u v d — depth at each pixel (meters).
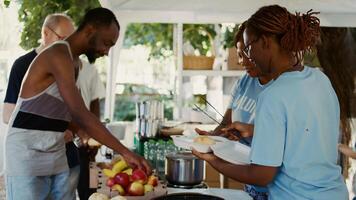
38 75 1.92
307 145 1.32
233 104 2.27
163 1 3.63
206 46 5.30
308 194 1.34
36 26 4.01
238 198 1.86
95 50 1.99
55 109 1.99
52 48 1.90
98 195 1.77
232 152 1.69
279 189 1.39
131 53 5.87
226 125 2.28
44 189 2.08
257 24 1.35
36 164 2.01
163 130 3.14
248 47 1.39
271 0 3.63
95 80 3.14
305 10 3.72
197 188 2.10
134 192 1.87
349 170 3.09
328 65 3.00
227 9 3.85
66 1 4.16
